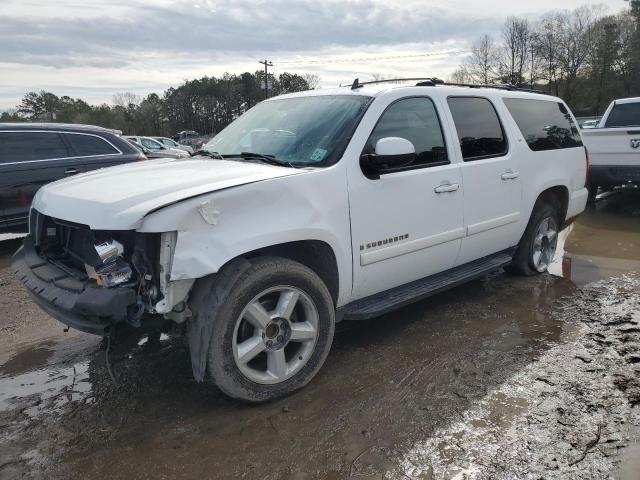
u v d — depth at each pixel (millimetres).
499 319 4414
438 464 2576
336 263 3381
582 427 2834
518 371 3479
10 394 3393
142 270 2807
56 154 7574
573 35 66000
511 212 4812
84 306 2701
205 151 4273
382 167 3611
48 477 2578
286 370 3203
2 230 7207
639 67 61250
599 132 8258
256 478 2523
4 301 5285
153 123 97500
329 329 3369
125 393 3367
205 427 2955
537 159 5086
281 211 3051
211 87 93562
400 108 3871
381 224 3600
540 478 2457
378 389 3309
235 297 2900
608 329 4141
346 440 2793
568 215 5711
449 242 4156
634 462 2551
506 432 2811
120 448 2791
